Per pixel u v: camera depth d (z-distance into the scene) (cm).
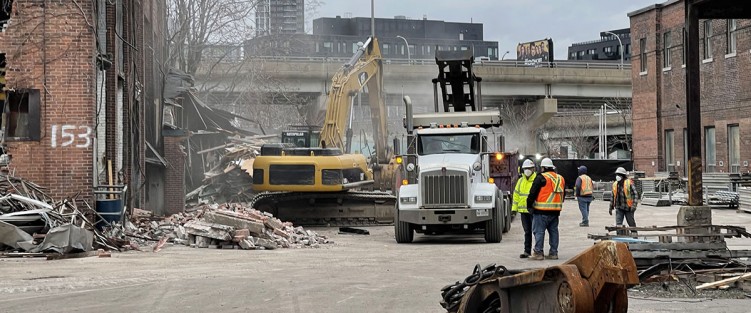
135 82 3278
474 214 2577
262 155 3447
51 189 2539
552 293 838
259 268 1861
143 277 1675
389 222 3466
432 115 3062
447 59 3422
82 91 2558
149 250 2309
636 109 6638
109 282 1595
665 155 6316
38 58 2545
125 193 2783
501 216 2620
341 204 3441
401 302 1359
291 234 2556
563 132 11312
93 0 2584
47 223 2175
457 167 2594
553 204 2038
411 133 2977
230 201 4503
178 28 5962
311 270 1820
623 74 8988
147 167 3838
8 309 1288
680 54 6044
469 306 974
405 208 2602
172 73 4591
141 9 3534
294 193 3412
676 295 1459
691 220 1853
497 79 8656
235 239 2388
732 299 1415
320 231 3219
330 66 7900
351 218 3441
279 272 1778
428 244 2592
